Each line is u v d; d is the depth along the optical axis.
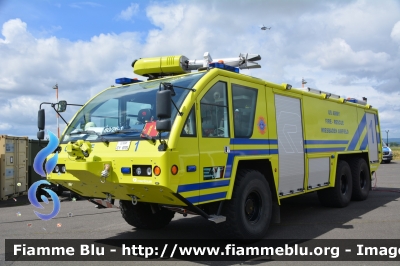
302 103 7.79
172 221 8.15
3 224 8.12
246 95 6.20
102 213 9.28
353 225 7.25
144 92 5.79
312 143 8.00
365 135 10.80
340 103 9.48
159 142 4.77
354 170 10.02
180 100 5.14
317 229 6.99
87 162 4.95
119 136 5.31
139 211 6.98
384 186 13.41
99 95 6.48
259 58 6.95
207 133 5.30
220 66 5.91
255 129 6.27
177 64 6.44
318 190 8.72
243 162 6.06
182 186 4.81
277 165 6.71
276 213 6.78
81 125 6.10
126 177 4.90
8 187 12.60
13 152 12.98
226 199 5.52
